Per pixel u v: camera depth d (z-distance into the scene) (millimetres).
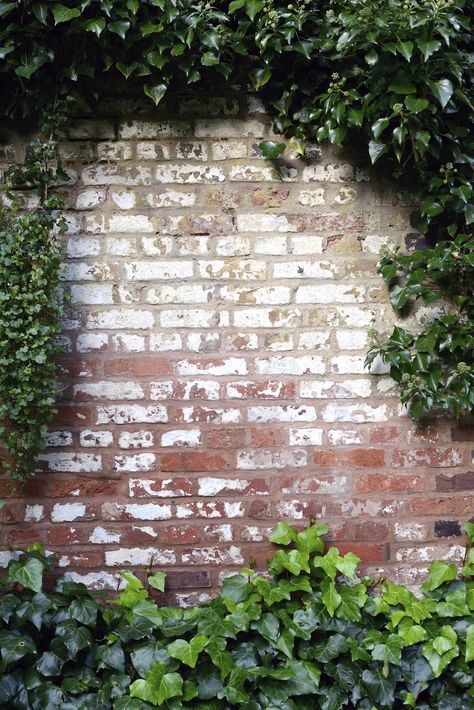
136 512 2422
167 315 2408
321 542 2369
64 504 2412
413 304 2455
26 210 2389
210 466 2424
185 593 2436
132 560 2424
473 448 2479
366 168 2438
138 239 2400
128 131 2393
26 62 2229
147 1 2232
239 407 2428
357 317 2441
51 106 2291
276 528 2385
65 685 2127
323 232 2434
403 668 2252
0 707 2113
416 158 2318
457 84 2311
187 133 2404
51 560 2328
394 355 2357
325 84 2363
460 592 2336
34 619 2154
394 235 2449
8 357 2234
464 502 2482
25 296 2189
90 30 2182
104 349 2404
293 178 2426
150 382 2412
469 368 2342
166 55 2273
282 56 2324
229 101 2406
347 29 2230
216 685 2150
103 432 2412
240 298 2418
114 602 2355
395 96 2260
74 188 2389
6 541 2400
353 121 2277
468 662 2260
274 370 2428
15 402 2273
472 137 2369
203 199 2408
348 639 2262
